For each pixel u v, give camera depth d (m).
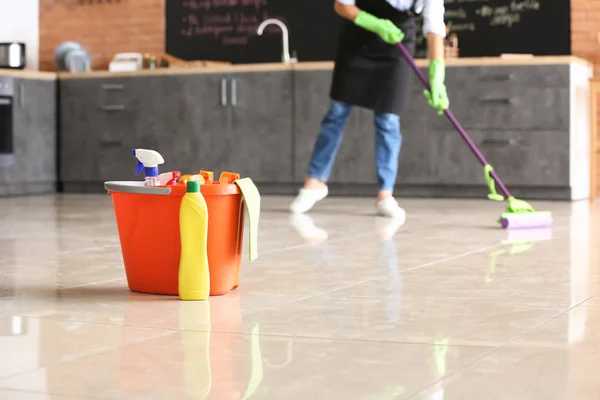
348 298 2.61
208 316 2.33
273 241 4.12
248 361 1.83
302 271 3.17
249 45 8.53
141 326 2.20
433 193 7.31
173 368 1.77
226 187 2.62
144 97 7.96
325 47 8.33
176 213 2.60
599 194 7.72
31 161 8.09
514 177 7.06
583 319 2.28
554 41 7.75
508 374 1.72
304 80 7.49
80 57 8.70
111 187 2.69
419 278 3.00
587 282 2.91
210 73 7.74
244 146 7.69
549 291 2.73
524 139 7.02
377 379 1.69
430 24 5.38
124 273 3.13
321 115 7.46
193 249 2.57
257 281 2.94
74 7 8.98
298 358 1.86
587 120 7.41
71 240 4.18
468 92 7.11
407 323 2.23
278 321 2.26
